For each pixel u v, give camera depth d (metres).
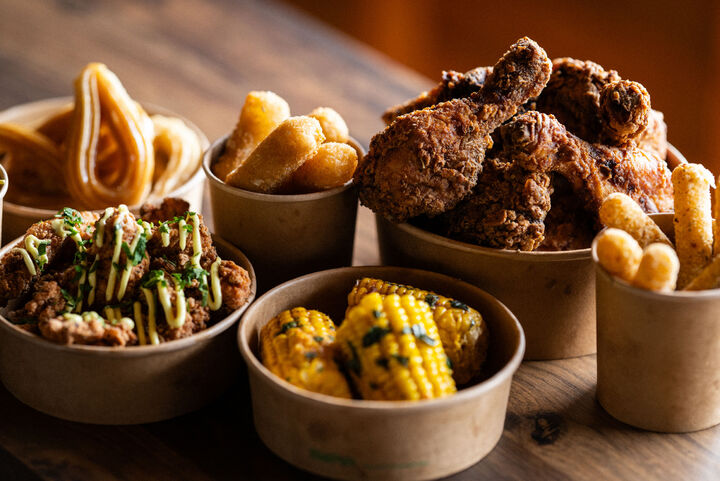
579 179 0.74
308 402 0.64
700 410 0.70
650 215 0.72
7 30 1.20
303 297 0.74
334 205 0.77
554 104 0.78
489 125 0.73
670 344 0.67
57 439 0.70
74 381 0.69
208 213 0.93
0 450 0.69
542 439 0.71
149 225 0.72
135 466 0.69
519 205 0.72
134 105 0.88
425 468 0.66
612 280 0.67
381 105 1.07
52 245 0.73
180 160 0.90
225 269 0.71
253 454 0.70
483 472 0.68
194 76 1.11
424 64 1.86
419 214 0.73
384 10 1.85
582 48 1.60
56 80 1.09
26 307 0.70
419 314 0.68
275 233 0.77
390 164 0.72
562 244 0.75
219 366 0.72
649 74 1.54
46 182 0.90
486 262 0.73
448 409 0.64
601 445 0.70
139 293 0.71
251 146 0.80
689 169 0.70
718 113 1.48
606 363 0.71
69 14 1.25
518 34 1.67
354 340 0.67
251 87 1.09
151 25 1.23
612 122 0.74
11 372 0.71
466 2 1.72
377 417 0.63
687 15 1.43
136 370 0.69
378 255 0.84
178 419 0.72
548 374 0.75
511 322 0.70
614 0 1.52
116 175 0.88
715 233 0.69
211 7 1.28
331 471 0.66
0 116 0.94
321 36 1.23
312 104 1.06
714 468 0.69
